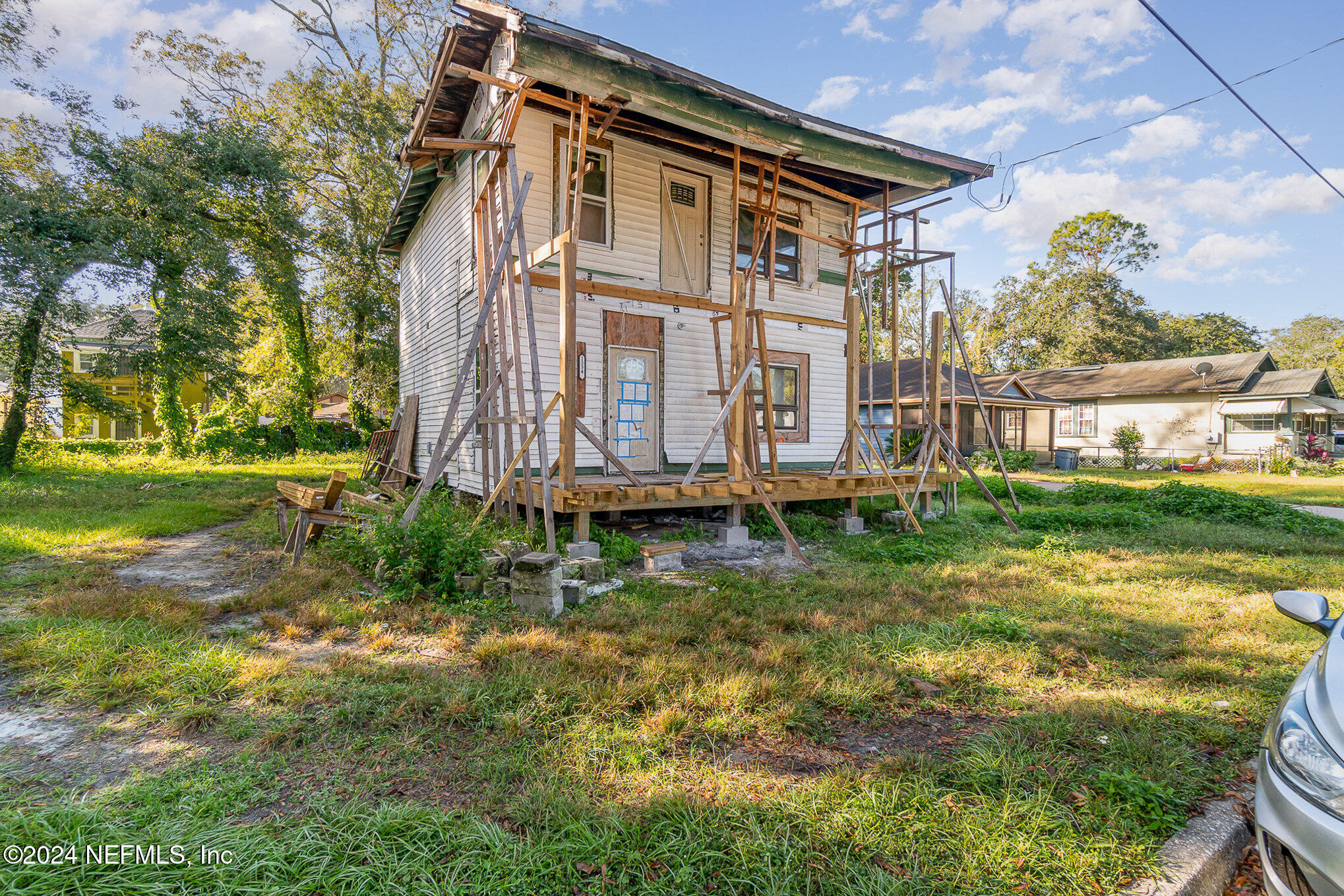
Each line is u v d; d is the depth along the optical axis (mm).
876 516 10172
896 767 2795
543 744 2961
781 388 11484
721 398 8664
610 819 2320
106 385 23453
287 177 18359
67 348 16969
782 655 4102
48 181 14930
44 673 3605
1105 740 3129
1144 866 2248
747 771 2799
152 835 2164
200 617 4781
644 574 6547
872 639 4523
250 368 24703
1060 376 32781
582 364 9133
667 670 3809
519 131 8547
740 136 7461
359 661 3934
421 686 3506
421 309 13180
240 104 22016
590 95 6480
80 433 23906
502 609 5012
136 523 8633
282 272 20344
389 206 21047
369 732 3064
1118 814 2516
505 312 7480
